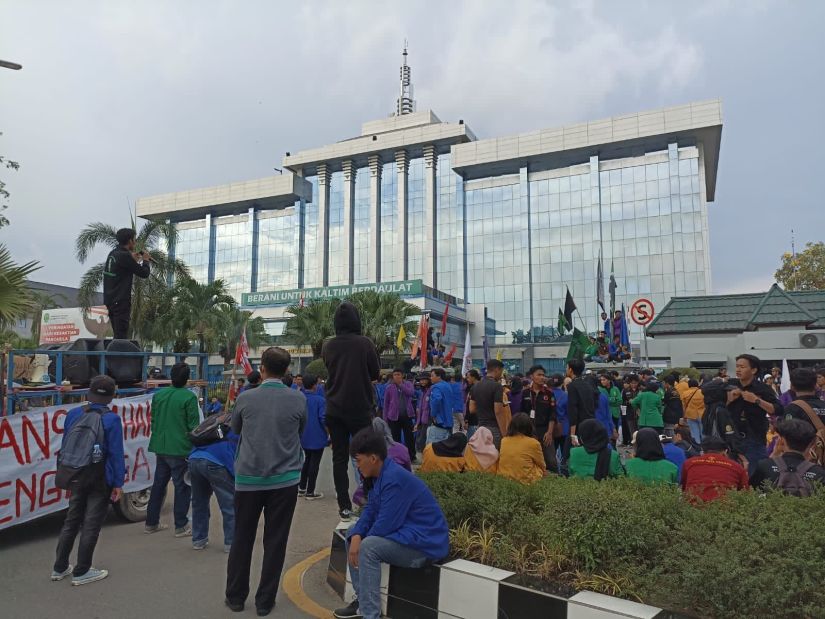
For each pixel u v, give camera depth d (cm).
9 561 581
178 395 682
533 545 448
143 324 3238
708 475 516
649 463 595
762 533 380
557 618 373
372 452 426
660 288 5741
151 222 3238
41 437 657
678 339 2266
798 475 477
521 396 1005
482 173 6688
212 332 3659
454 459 703
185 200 7844
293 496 470
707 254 5634
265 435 462
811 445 503
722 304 2331
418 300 5319
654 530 413
